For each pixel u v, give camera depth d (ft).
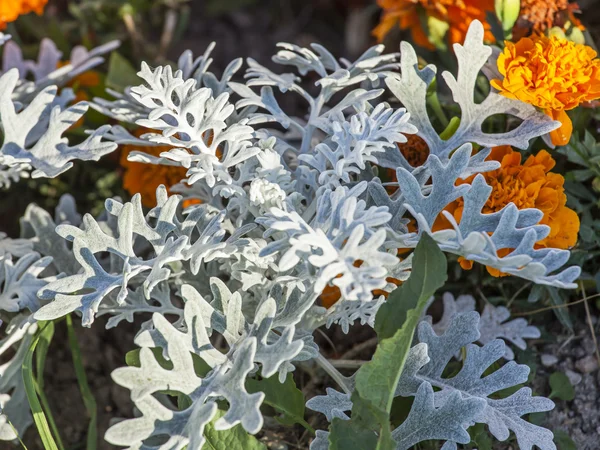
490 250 1.68
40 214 2.02
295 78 1.97
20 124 1.89
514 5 1.95
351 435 1.71
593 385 1.97
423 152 1.97
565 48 1.82
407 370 1.78
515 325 2.00
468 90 1.87
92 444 1.94
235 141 1.79
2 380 1.92
